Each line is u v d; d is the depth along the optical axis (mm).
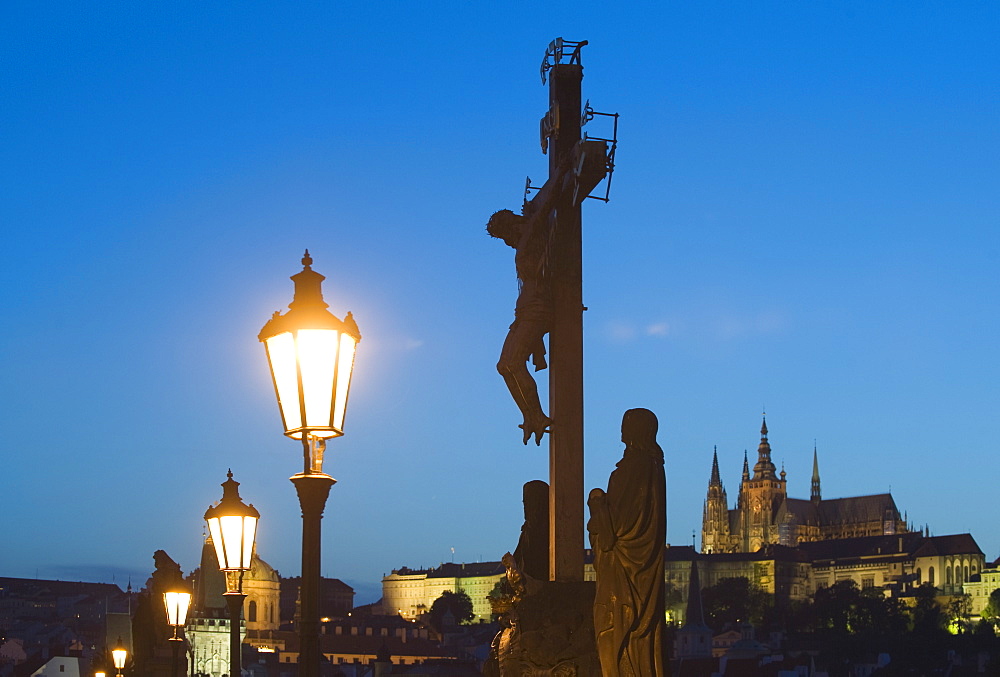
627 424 17766
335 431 14719
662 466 17625
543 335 21438
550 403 21266
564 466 20891
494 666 21266
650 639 17156
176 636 31141
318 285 14953
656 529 17281
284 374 14570
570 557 20688
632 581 17188
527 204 22469
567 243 21203
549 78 22234
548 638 19984
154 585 38812
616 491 17375
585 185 20109
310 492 15305
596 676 19859
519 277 21484
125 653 42281
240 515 23531
